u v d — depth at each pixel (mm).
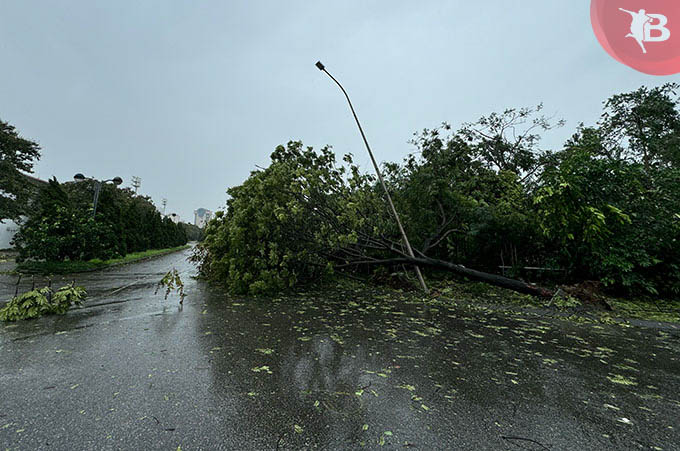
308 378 2451
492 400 2148
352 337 3609
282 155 8180
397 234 9055
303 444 1601
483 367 2771
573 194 6320
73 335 3428
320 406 2010
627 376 2615
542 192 6793
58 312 4418
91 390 2154
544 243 7926
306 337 3564
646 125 13031
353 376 2508
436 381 2451
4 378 2322
